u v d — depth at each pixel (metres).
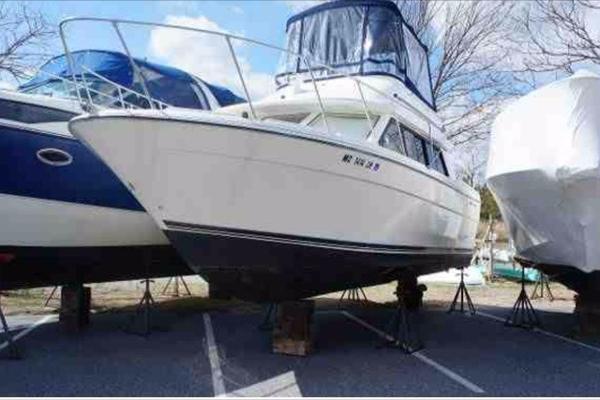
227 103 8.39
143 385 4.74
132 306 9.23
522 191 6.48
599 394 4.74
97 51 7.14
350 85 6.62
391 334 7.18
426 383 4.97
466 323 8.51
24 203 6.00
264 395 4.54
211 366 5.40
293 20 7.57
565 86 6.02
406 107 6.87
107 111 4.58
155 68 7.40
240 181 4.71
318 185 4.98
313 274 5.41
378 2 7.07
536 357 6.14
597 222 6.02
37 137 6.05
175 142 4.55
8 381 4.78
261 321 7.94
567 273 7.31
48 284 6.92
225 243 4.92
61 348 6.06
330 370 5.32
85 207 6.39
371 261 5.71
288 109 6.36
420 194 6.14
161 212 4.87
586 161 5.72
